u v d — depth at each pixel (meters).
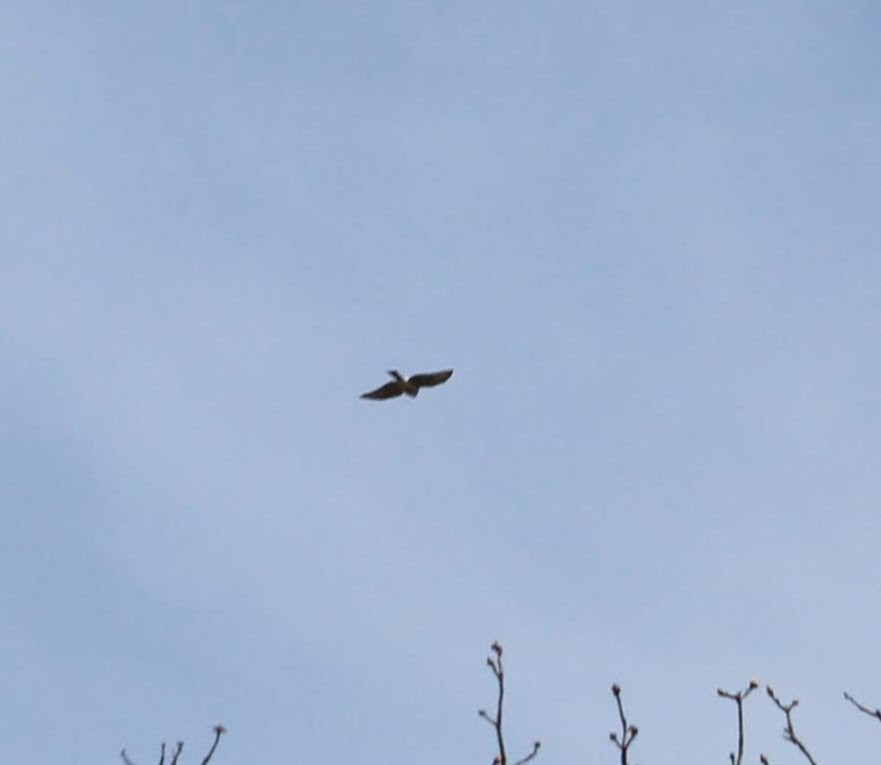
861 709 17.42
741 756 17.78
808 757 17.67
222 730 18.81
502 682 18.19
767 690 18.14
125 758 18.56
